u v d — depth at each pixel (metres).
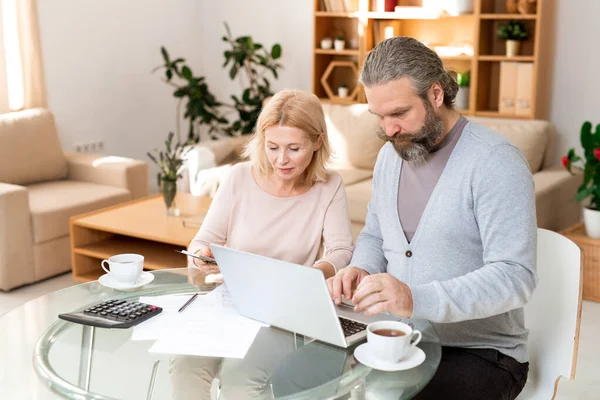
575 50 4.77
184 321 1.73
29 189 4.33
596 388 2.84
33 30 4.73
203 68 6.30
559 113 4.91
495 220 1.70
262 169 2.24
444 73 1.73
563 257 1.91
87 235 3.68
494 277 1.64
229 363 1.54
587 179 3.73
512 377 1.80
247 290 1.69
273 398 1.41
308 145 2.11
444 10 4.93
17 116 4.42
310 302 1.55
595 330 3.37
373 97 1.71
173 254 3.59
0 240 3.72
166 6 5.85
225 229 2.29
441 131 1.74
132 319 1.71
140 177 4.55
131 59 5.62
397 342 1.47
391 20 5.28
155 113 5.92
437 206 1.79
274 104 2.10
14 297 3.73
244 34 6.02
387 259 1.96
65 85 5.14
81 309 1.82
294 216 2.25
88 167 4.56
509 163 1.71
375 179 1.98
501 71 4.82
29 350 1.62
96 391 1.44
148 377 1.49
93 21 5.27
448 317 1.62
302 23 5.73
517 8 4.76
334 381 1.46
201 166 4.58
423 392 1.69
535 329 1.97
